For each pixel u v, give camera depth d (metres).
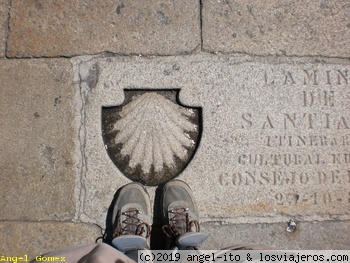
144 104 2.26
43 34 2.27
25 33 2.27
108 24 2.28
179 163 2.25
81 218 2.18
